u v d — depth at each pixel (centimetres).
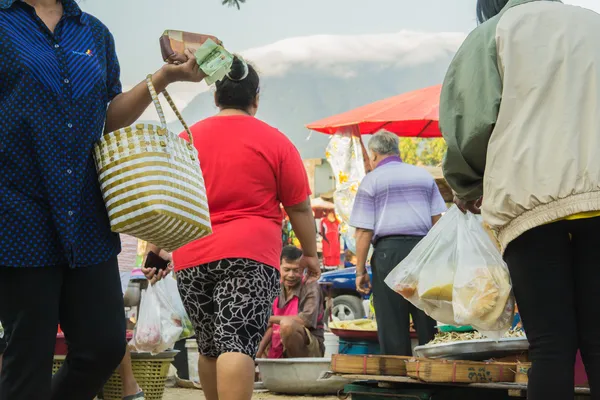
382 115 1492
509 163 354
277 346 903
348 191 1545
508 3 382
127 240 834
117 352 350
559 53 357
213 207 467
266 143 471
